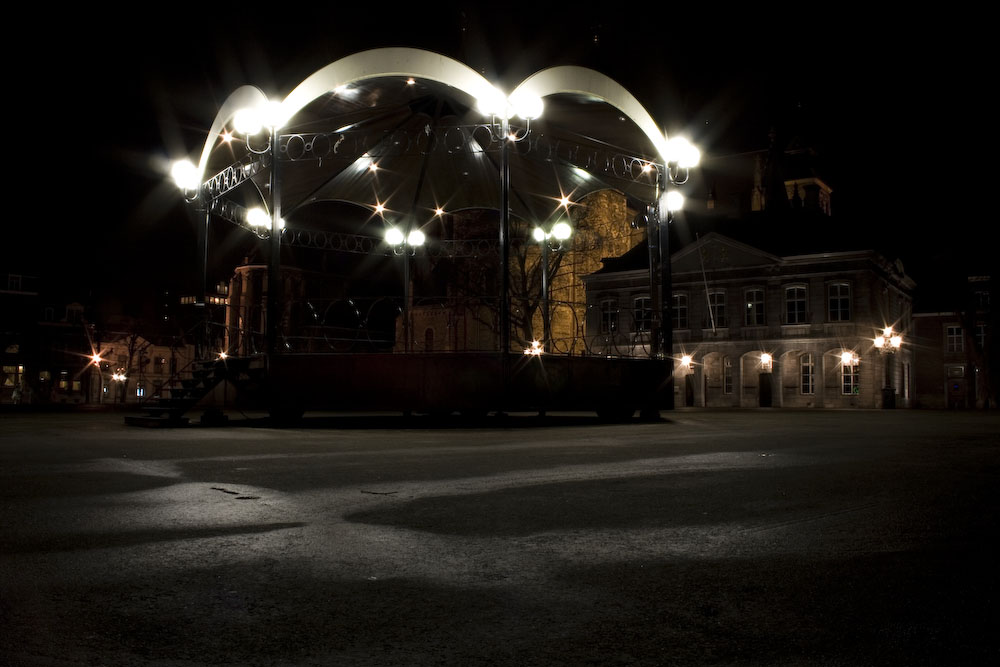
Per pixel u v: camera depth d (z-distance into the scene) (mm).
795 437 15672
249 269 73188
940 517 6266
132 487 8023
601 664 3150
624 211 62750
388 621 3676
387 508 6734
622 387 22109
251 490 7805
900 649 3285
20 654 3244
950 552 5043
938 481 8430
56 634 3488
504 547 5199
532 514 6426
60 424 21344
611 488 7922
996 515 6359
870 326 52344
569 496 7395
